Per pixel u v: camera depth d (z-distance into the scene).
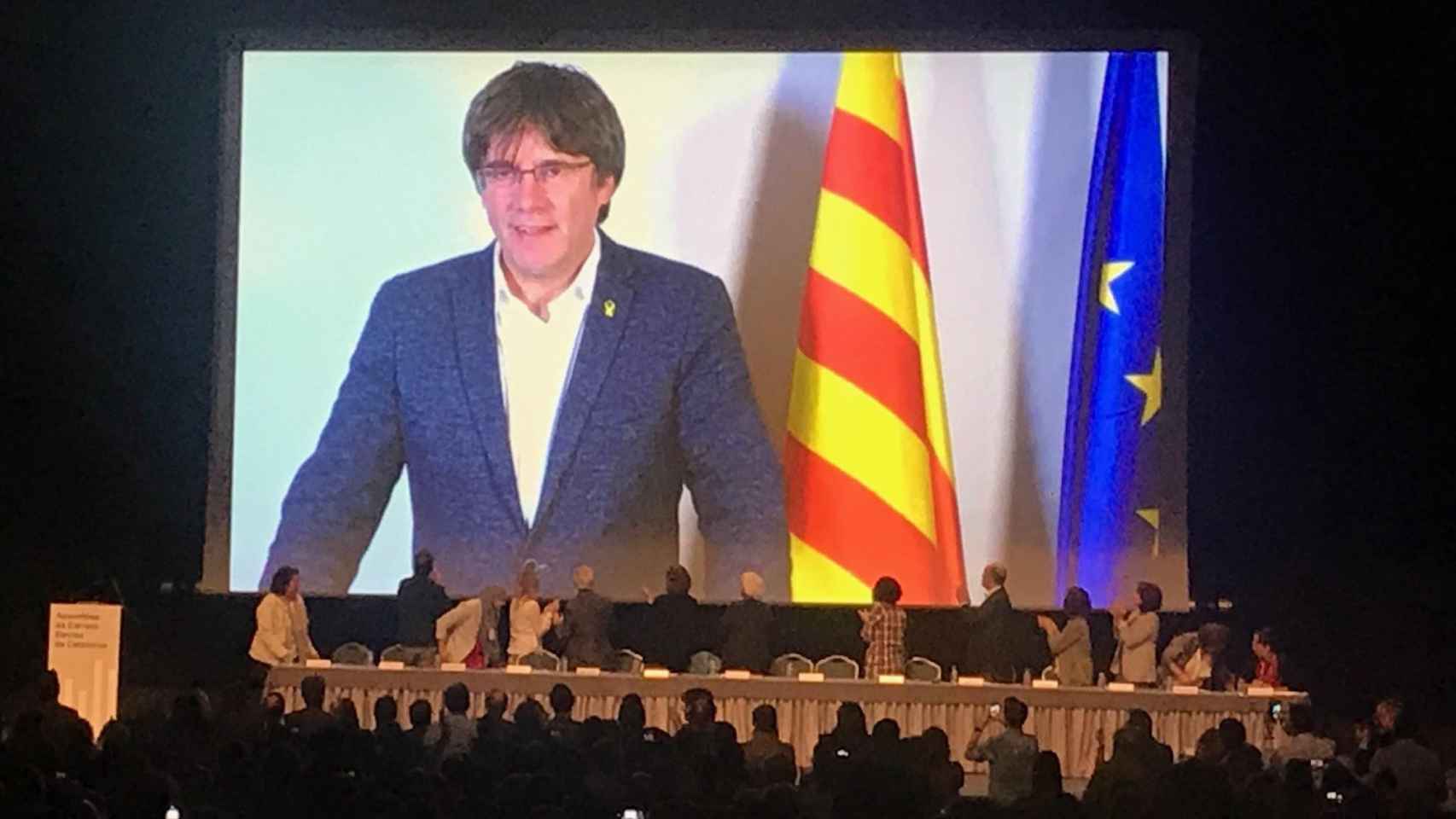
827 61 13.27
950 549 13.07
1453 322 12.90
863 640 12.62
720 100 13.28
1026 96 13.14
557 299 13.27
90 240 13.48
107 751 6.78
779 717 11.38
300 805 6.28
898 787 6.49
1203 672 11.77
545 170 13.28
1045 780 6.70
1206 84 13.06
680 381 13.23
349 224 13.31
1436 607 13.04
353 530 13.23
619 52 13.29
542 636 12.27
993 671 11.80
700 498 13.17
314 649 12.89
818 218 13.23
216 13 13.38
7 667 13.48
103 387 13.54
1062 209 13.09
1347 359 13.02
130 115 13.41
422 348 13.29
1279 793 6.77
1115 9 13.12
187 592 13.13
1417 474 12.99
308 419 13.26
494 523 13.20
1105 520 12.95
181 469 13.55
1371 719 12.57
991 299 13.12
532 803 6.26
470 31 13.26
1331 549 13.09
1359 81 12.83
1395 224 12.89
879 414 13.13
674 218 13.28
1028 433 13.07
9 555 13.59
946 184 13.19
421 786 6.31
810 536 13.13
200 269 13.52
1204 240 13.10
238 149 13.30
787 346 13.23
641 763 7.49
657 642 12.02
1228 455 13.13
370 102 13.33
